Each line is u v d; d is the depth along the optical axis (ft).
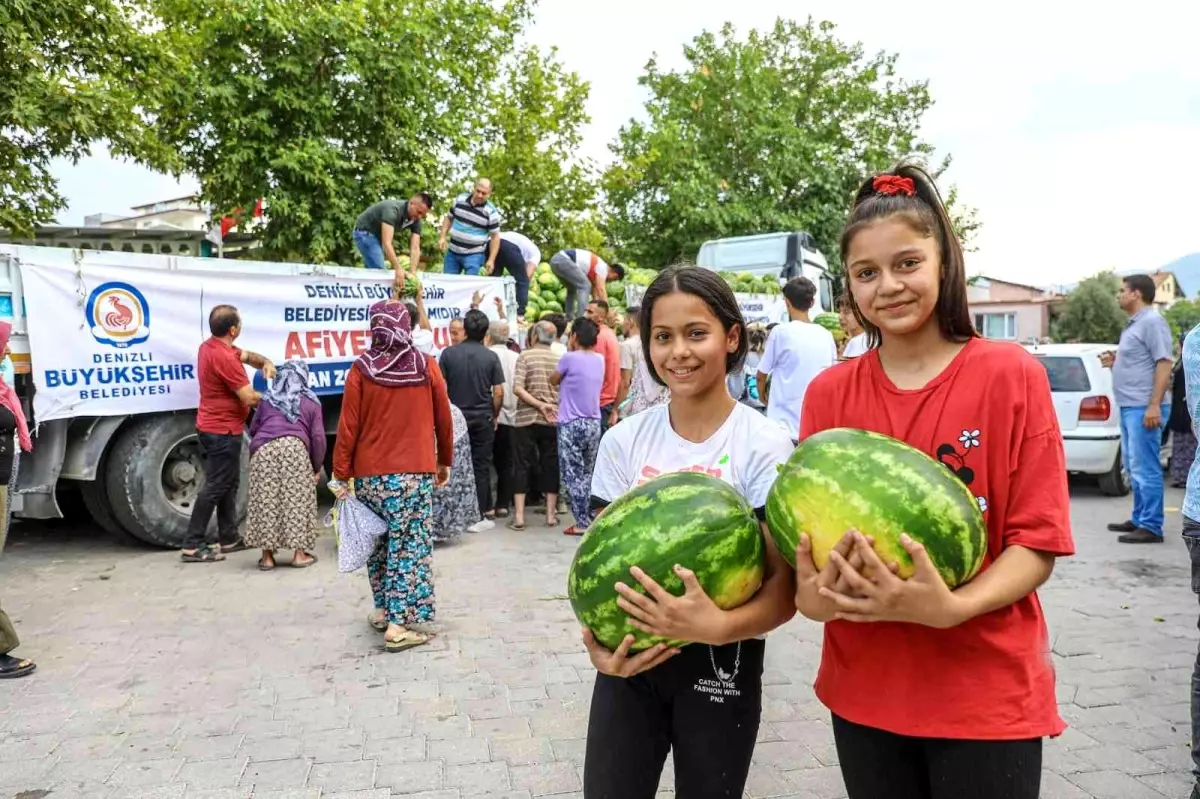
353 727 12.80
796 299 21.24
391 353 15.52
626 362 31.14
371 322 15.74
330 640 16.51
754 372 30.48
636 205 92.32
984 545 5.33
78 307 20.68
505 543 24.86
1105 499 31.91
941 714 5.65
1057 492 5.54
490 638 16.63
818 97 99.66
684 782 6.91
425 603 16.28
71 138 40.47
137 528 22.58
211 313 21.80
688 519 5.98
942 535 5.11
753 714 7.00
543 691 14.11
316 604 18.70
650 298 7.43
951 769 5.65
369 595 19.38
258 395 22.02
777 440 7.28
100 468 22.53
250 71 50.11
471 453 26.35
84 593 19.35
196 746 12.18
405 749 12.12
